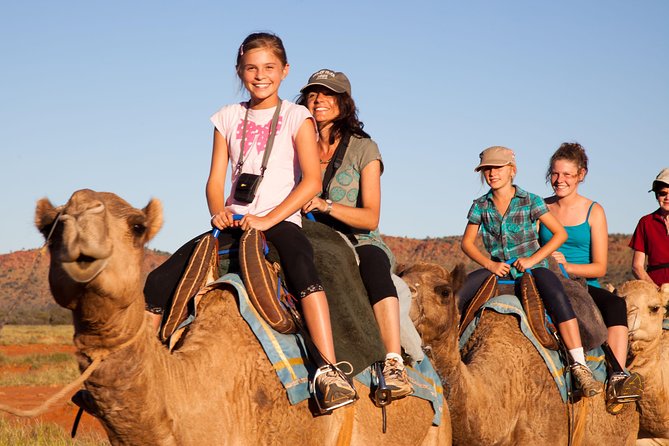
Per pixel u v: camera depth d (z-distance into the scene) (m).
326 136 6.32
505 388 7.05
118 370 3.76
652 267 9.81
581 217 8.54
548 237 8.43
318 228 5.49
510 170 7.80
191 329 4.71
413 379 5.83
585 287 8.21
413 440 5.80
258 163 5.31
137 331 3.79
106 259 3.38
